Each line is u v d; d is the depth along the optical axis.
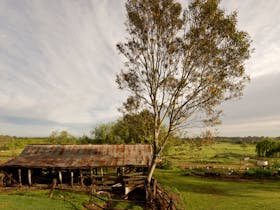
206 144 28.23
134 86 30.12
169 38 29.05
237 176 51.94
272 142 96.69
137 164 31.25
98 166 30.83
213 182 45.78
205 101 27.33
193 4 26.94
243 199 32.59
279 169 53.12
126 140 68.88
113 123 74.00
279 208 28.36
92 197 25.98
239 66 26.42
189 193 35.62
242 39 25.78
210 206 28.78
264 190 39.00
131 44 29.77
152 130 31.36
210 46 26.97
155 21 28.86
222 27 26.39
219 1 26.80
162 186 36.53
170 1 28.58
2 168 31.55
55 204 22.44
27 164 31.41
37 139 120.25
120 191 29.88
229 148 139.75
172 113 28.11
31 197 24.53
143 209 23.66
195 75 27.73
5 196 24.23
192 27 27.81
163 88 28.92
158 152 28.47
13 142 108.25
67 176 35.53
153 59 29.41
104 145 37.19
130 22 29.78
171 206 21.05
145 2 28.94
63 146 37.09
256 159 89.19
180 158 88.50
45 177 36.88
